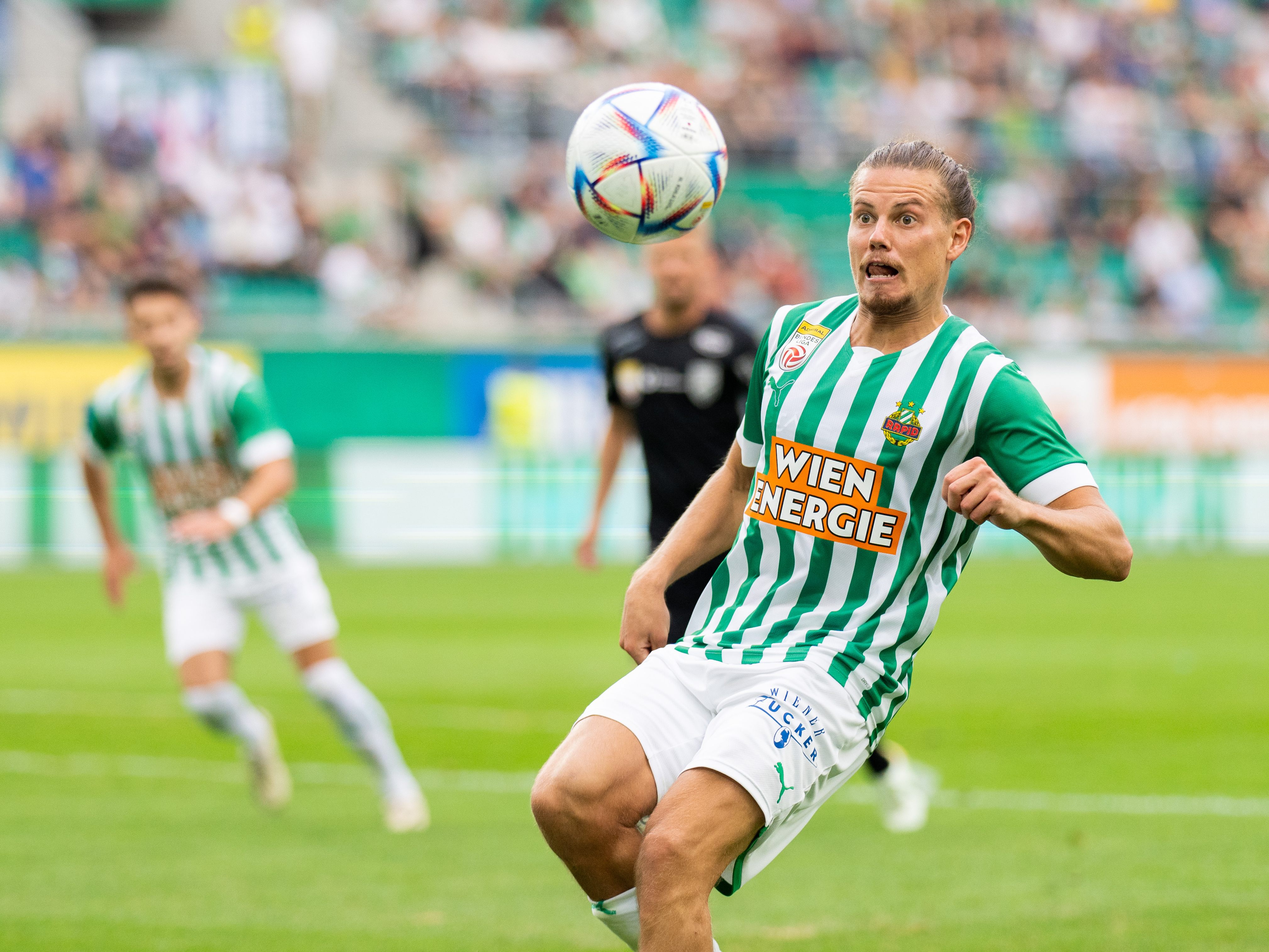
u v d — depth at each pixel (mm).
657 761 12672
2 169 77562
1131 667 40781
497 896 19797
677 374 23516
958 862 21484
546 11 96125
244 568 24125
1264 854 21781
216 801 26203
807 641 12781
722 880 12688
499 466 68562
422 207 82688
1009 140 94375
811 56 97125
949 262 12984
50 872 20906
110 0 90812
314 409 66750
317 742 32125
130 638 46500
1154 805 25328
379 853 22297
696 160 14977
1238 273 92812
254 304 77812
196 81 84625
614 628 48125
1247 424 74875
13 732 32406
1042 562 70875
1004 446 12406
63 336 64688
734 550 13531
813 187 89125
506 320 81875
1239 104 102125
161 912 18797
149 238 77750
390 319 76688
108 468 26109
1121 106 99125
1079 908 18812
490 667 40750
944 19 100188
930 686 37812
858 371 12898
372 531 67562
